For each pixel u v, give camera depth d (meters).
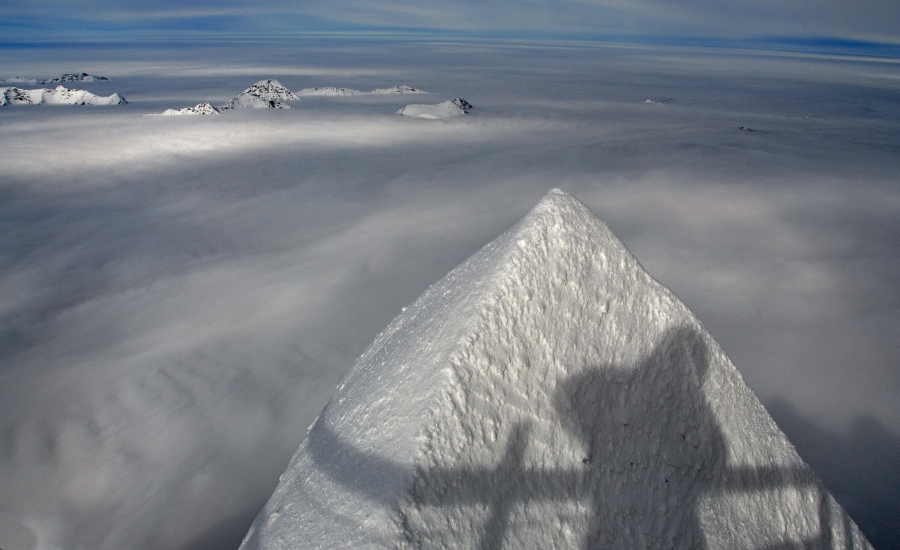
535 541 1.14
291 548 1.18
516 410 1.21
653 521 1.32
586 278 1.41
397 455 1.10
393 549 0.96
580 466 1.26
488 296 1.27
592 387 1.35
